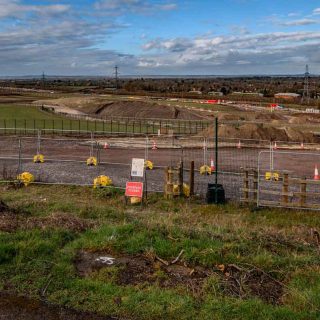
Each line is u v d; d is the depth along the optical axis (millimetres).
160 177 21719
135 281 7371
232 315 6352
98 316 6391
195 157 30031
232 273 7641
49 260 7945
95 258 8227
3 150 31609
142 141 37812
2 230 9281
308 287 7180
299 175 24594
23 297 6840
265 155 31953
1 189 18125
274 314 6340
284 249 9094
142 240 8789
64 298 6785
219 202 16219
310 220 14125
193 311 6438
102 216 12836
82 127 49531
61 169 23641
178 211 15141
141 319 6320
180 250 8422
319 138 42438
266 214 14812
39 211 12938
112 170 23672
